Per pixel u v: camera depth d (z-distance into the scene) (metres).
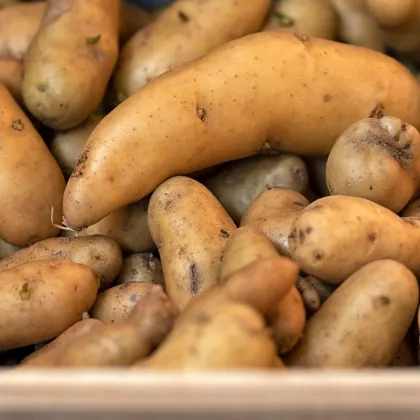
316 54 0.38
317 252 0.32
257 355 0.28
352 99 0.39
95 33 0.40
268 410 0.25
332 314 0.32
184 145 0.36
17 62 0.42
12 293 0.34
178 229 0.35
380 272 0.32
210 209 0.36
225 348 0.27
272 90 0.37
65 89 0.39
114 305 0.35
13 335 0.34
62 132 0.40
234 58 0.37
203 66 0.37
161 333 0.30
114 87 0.42
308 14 0.42
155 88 0.37
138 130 0.36
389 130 0.35
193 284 0.34
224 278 0.31
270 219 0.36
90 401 0.25
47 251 0.37
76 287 0.34
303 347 0.32
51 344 0.33
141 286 0.35
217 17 0.41
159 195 0.36
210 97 0.37
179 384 0.25
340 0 0.43
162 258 0.35
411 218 0.35
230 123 0.37
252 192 0.39
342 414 0.25
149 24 0.43
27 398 0.25
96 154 0.36
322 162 0.41
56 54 0.39
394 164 0.35
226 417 0.25
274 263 0.30
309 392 0.25
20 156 0.38
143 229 0.38
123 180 0.36
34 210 0.38
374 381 0.25
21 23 0.43
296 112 0.38
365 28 0.43
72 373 0.25
